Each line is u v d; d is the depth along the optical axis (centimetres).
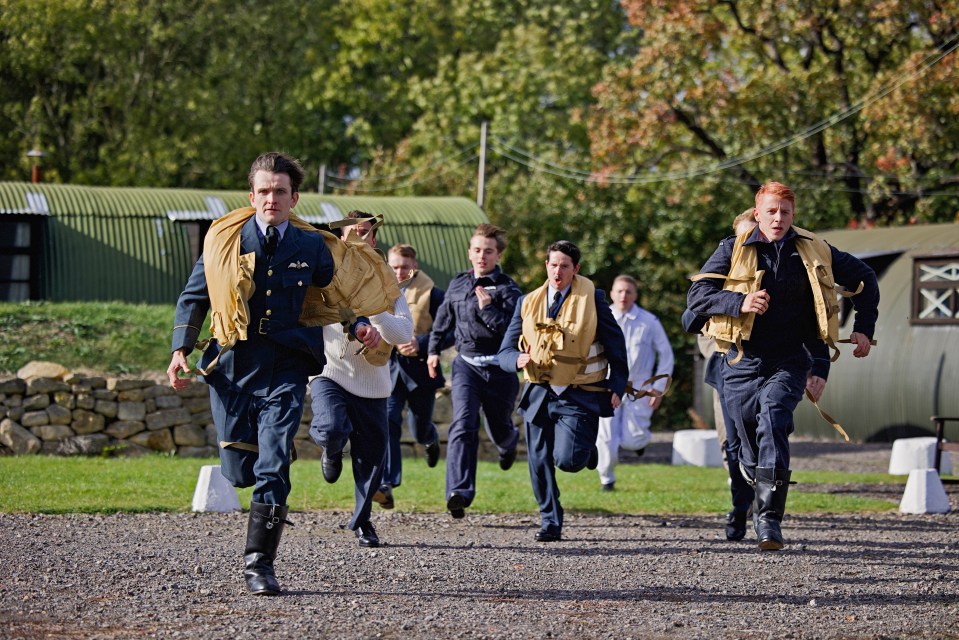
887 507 1382
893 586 865
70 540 982
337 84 4922
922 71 3247
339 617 714
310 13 5075
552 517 1068
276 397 773
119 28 4550
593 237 4009
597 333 1060
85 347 2006
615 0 4891
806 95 3506
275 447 768
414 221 3062
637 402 1680
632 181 3834
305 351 783
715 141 3862
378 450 986
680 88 3512
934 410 2486
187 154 4616
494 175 4481
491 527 1150
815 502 1401
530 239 4072
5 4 4478
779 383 932
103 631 668
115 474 1466
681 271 3903
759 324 938
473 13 5006
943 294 2520
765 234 938
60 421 1839
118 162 4553
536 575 883
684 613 759
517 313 1089
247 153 4816
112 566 864
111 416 1867
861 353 955
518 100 4550
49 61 4512
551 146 4475
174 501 1237
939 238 2609
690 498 1419
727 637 694
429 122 4791
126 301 2783
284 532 1076
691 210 3881
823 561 973
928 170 3588
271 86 5016
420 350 1261
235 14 4841
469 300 1170
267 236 776
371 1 4969
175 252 2861
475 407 1157
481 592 811
